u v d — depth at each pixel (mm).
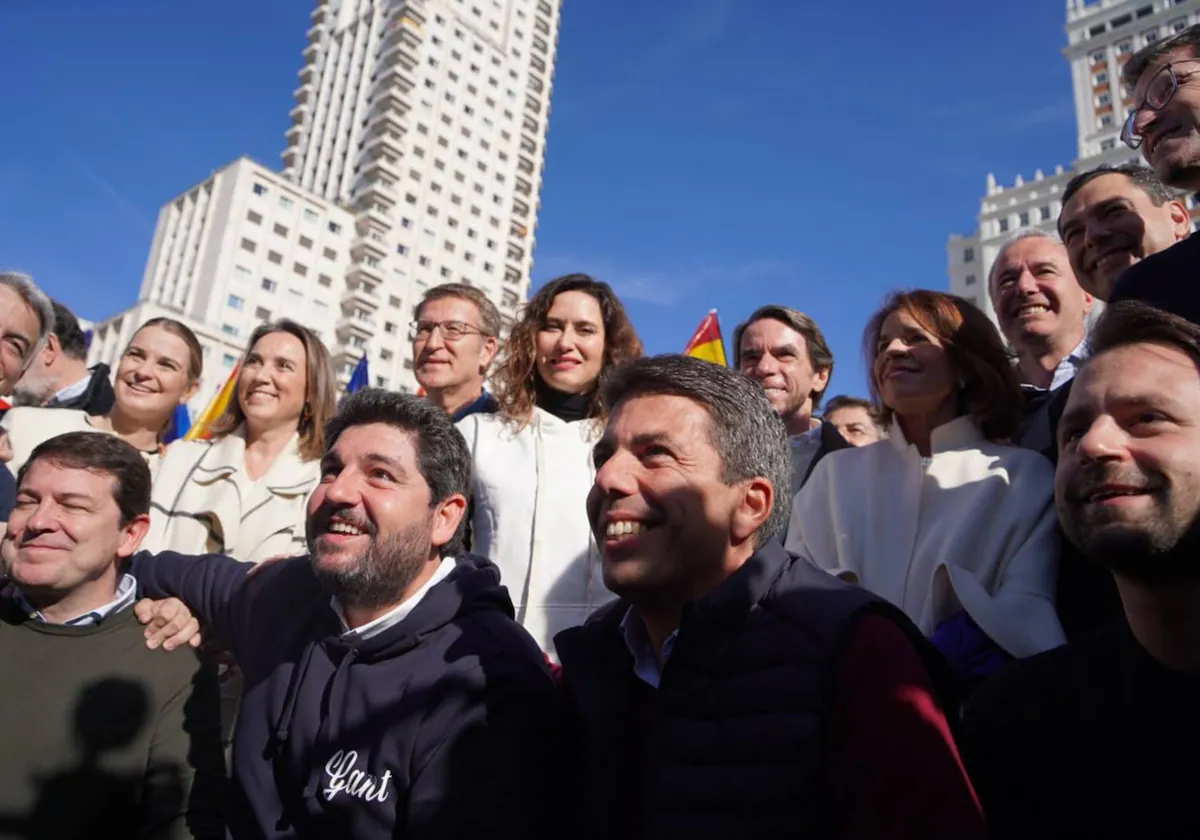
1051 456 2719
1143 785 1527
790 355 4426
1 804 2385
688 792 1707
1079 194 3400
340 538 2381
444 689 2148
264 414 3754
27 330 3289
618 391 2090
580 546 3283
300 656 2463
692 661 1817
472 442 3525
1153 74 2826
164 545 3508
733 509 1949
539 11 81375
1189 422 1510
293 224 56469
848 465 2992
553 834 2006
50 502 2621
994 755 1744
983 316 2951
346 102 70375
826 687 1684
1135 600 1567
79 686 2543
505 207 72375
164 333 4023
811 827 1608
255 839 2217
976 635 2209
